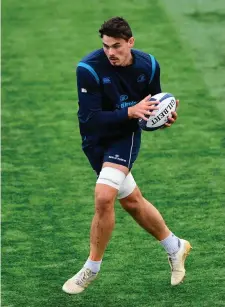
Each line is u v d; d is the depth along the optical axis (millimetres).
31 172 23547
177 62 31094
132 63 16844
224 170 23406
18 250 19562
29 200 21938
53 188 22594
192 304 17266
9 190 22469
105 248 18156
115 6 36375
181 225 20500
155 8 35969
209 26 34062
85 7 36406
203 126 26234
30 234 20266
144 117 16500
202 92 28719
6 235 20203
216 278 18250
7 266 18906
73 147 25094
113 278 18422
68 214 21219
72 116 27266
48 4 36906
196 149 24750
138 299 17562
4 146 25188
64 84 29672
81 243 19859
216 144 25047
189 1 36438
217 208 21281
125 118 16594
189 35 33312
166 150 24703
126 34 16281
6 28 34625
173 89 29016
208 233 20109
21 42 33312
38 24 34938
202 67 30703
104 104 17000
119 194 17484
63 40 33375
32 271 18719
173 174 23203
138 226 20594
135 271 18672
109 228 17016
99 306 17359
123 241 19906
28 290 18000
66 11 36125
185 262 18906
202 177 23016
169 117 17109
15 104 28188
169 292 17797
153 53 31844
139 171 23406
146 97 16734
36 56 32062
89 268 17375
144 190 22297
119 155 17047
